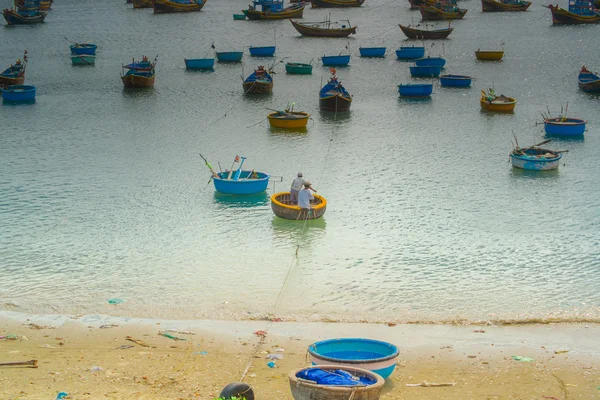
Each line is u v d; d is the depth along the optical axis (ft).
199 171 141.38
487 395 58.29
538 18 412.77
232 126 184.03
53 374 60.70
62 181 134.92
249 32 377.71
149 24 414.41
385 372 57.98
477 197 122.93
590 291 83.51
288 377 55.98
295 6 441.68
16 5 437.17
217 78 258.16
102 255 96.84
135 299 81.66
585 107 200.95
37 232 106.42
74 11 489.67
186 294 83.20
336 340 60.85
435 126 181.57
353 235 104.63
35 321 74.84
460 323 74.59
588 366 64.18
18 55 315.17
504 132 173.88
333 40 349.00
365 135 172.76
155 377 60.75
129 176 138.21
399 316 76.69
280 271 90.84
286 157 152.25
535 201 120.37
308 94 227.61
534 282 86.58
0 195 125.80
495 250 97.86
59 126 185.68
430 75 255.50
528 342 69.72
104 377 60.34
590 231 105.40
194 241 102.42
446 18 411.54
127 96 226.99
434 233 105.19
